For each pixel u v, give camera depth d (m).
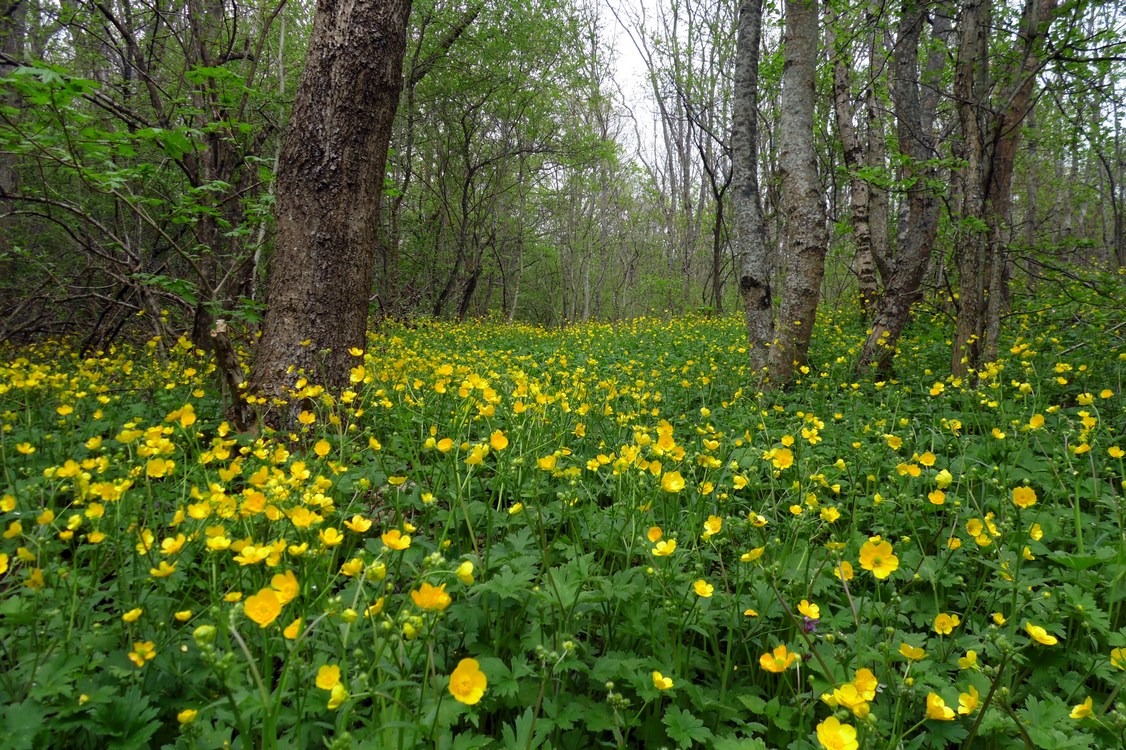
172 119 6.90
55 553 2.01
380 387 4.12
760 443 4.20
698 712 1.91
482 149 18.84
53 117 3.89
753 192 6.75
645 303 32.50
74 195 8.02
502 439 2.47
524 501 2.91
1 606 1.83
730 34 17.19
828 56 10.11
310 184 4.03
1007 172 8.02
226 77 4.69
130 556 2.28
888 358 6.68
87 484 2.09
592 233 29.55
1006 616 2.34
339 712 1.51
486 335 13.72
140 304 6.98
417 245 16.97
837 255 14.16
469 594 2.12
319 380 4.00
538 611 2.12
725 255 18.56
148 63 7.43
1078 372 5.17
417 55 13.87
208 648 1.33
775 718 1.84
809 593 2.15
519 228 22.91
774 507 2.88
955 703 1.83
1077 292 7.16
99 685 1.72
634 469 2.79
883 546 1.97
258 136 6.61
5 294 9.07
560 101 18.75
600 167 25.31
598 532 2.70
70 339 8.73
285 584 1.50
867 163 11.12
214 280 6.06
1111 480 3.53
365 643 1.80
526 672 1.82
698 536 2.70
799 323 6.57
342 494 3.05
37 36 8.14
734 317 15.92
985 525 2.23
